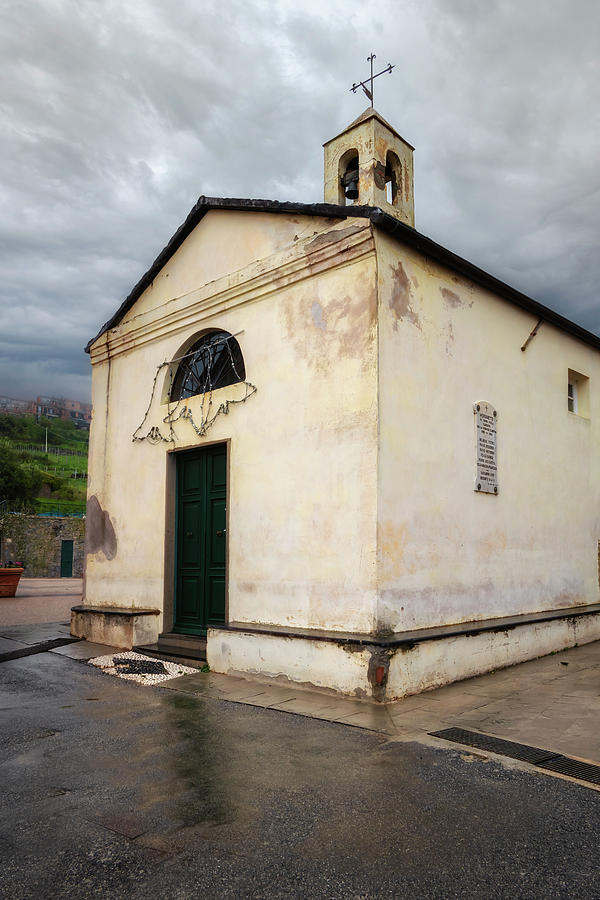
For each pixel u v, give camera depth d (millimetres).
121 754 4480
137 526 9250
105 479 9992
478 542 7543
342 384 6598
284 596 6891
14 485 34312
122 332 9922
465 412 7539
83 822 3373
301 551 6777
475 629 6859
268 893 2695
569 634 8633
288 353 7234
